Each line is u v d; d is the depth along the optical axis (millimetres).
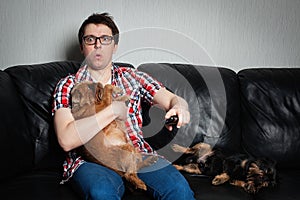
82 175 1605
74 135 1611
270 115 2195
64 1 2396
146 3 2467
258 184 1809
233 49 2596
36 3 2375
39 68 2059
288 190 1813
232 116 2209
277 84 2242
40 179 1769
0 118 1727
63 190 1660
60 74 2059
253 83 2254
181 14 2510
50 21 2408
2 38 2391
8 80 1945
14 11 2367
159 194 1606
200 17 2529
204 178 1960
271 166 1904
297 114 2191
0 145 1679
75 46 2451
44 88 1994
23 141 1831
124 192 1673
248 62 2623
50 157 1956
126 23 2475
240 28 2574
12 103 1850
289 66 2643
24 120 1900
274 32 2602
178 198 1584
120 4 2447
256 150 2172
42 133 1956
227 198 1698
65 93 1775
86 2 2416
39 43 2428
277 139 2162
